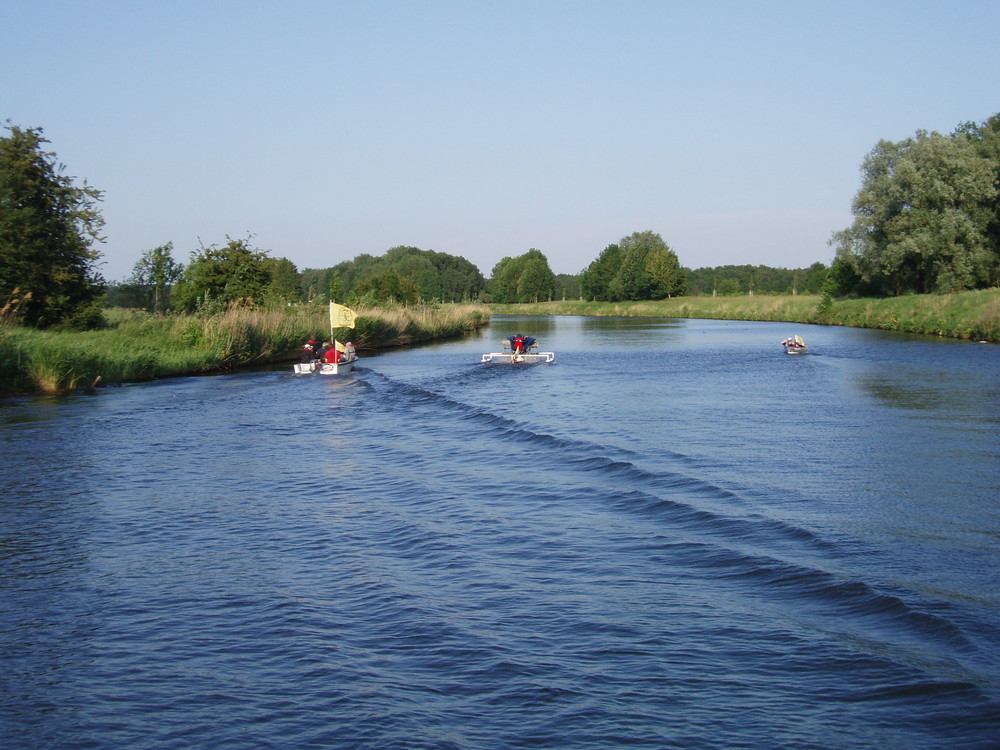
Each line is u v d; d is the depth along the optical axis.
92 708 6.82
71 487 14.40
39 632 8.31
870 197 69.00
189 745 6.26
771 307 88.44
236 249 47.28
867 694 6.71
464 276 162.50
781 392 26.83
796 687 6.88
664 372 34.50
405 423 21.50
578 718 6.50
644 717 6.50
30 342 28.67
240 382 31.39
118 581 9.71
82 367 29.36
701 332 68.50
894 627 7.93
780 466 15.15
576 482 14.19
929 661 7.16
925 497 12.79
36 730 6.50
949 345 45.31
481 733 6.33
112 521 12.23
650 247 136.25
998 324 46.66
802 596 8.78
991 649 7.33
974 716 6.28
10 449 17.94
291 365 39.09
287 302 49.59
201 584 9.58
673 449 16.91
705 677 7.10
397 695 6.93
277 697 6.94
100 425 21.25
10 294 32.91
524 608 8.67
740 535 10.83
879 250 68.44
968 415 21.25
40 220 35.31
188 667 7.51
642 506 12.45
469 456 16.81
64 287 35.94
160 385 30.33
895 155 69.12
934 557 9.88
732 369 35.34
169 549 10.89
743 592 8.95
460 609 8.68
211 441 18.94
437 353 48.09
